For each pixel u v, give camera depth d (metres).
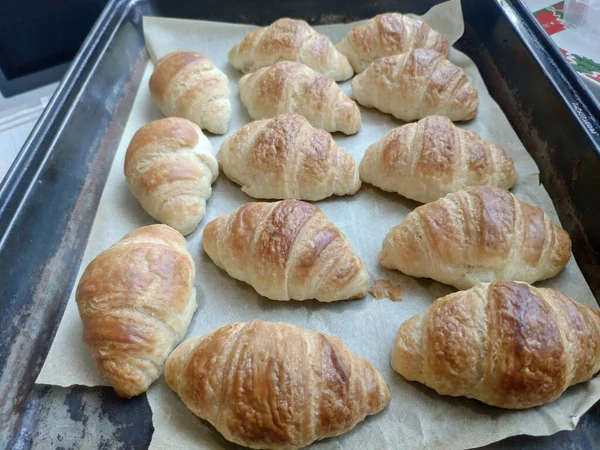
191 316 0.23
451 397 0.20
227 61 0.37
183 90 0.31
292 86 0.31
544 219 0.23
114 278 0.21
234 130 0.32
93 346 0.20
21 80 0.39
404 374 0.20
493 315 0.19
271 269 0.23
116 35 0.33
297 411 0.18
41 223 0.24
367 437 0.19
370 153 0.28
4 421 0.20
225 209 0.28
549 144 0.28
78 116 0.29
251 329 0.19
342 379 0.19
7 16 0.39
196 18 0.37
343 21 0.39
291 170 0.27
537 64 0.29
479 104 0.33
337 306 0.24
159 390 0.21
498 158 0.27
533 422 0.19
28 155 0.25
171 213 0.26
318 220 0.24
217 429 0.19
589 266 0.24
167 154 0.27
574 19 0.37
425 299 0.24
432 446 0.19
